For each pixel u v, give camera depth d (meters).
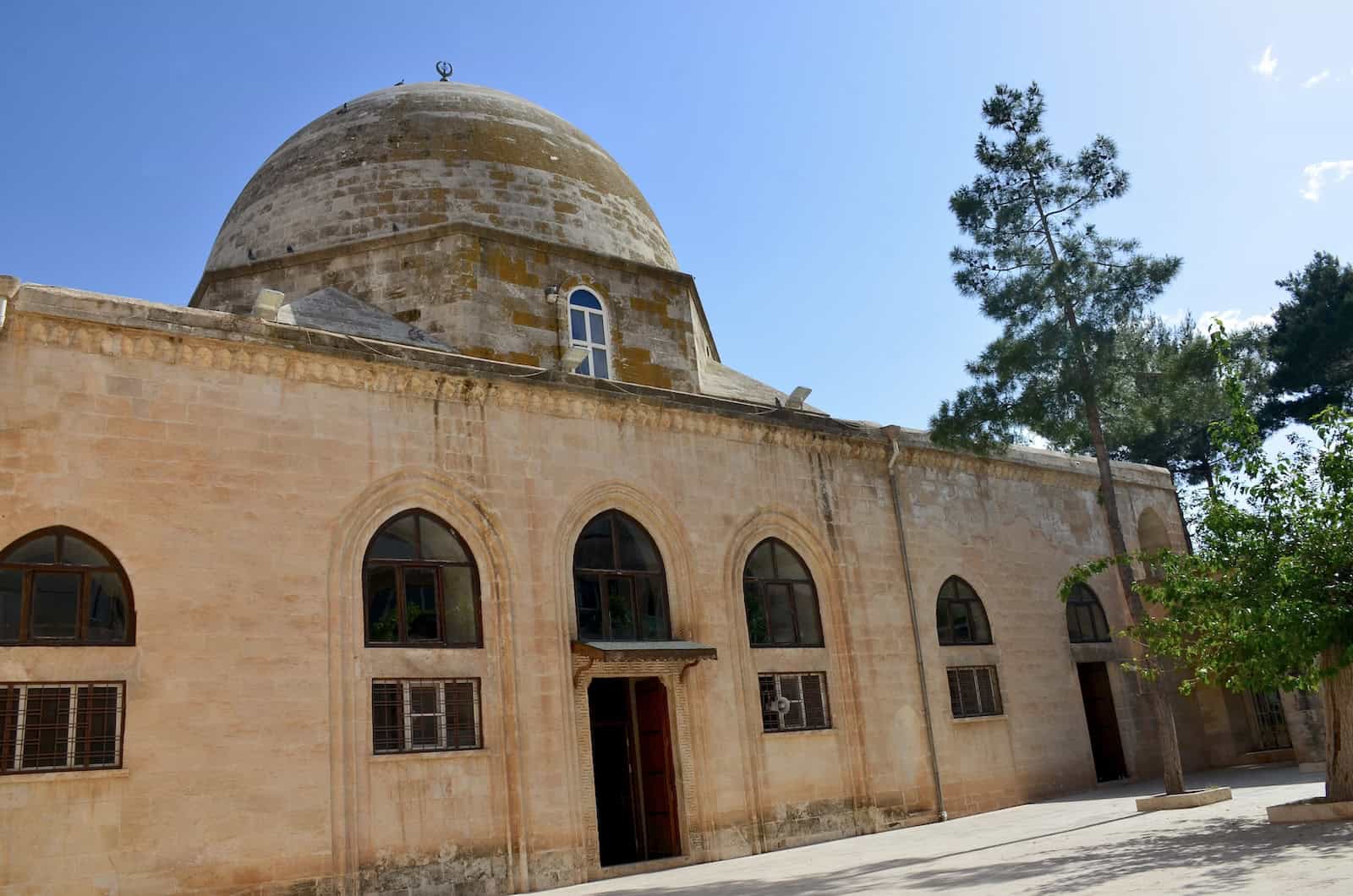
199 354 15.88
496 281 21.75
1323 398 39.50
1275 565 13.98
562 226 23.67
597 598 19.27
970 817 22.73
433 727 16.72
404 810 15.95
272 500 15.98
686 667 19.97
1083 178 22.05
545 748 17.50
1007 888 11.14
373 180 23.17
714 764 19.59
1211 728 30.80
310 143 24.64
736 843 19.47
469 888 16.20
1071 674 27.30
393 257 22.00
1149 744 28.73
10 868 12.89
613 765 20.55
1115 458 41.81
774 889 13.44
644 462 20.48
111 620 14.34
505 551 18.06
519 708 17.41
